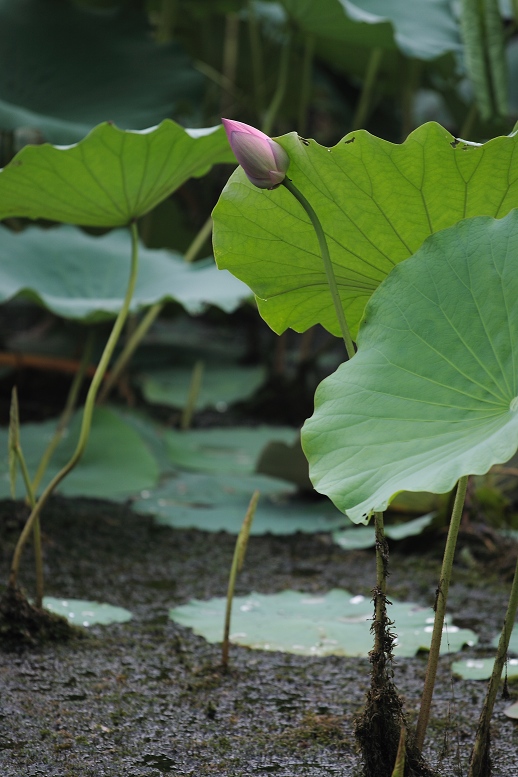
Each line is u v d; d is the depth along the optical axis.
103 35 7.40
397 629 4.23
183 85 7.27
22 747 3.81
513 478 5.83
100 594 4.46
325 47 8.52
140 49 7.42
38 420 7.89
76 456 4.18
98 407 6.56
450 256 3.62
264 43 10.02
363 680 4.07
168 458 6.96
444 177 3.70
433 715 3.94
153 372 10.11
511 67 10.70
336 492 3.54
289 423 8.81
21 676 4.04
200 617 4.28
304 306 3.91
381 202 3.73
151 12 9.39
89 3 8.99
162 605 4.41
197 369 8.24
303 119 8.49
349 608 4.34
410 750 3.69
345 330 3.70
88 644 4.19
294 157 3.70
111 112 6.93
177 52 7.44
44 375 8.89
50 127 6.29
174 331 12.93
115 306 5.18
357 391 3.61
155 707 3.96
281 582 4.57
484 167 3.68
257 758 3.81
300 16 7.12
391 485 3.49
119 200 4.17
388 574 3.68
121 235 6.68
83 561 4.65
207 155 4.17
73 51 7.24
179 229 9.12
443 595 3.67
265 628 4.23
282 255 3.82
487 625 4.31
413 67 8.20
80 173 4.09
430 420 3.55
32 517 4.19
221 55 10.45
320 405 3.62
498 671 3.64
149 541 5.07
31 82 6.95
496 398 3.53
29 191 4.12
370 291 3.86
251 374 10.02
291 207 3.76
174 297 5.17
